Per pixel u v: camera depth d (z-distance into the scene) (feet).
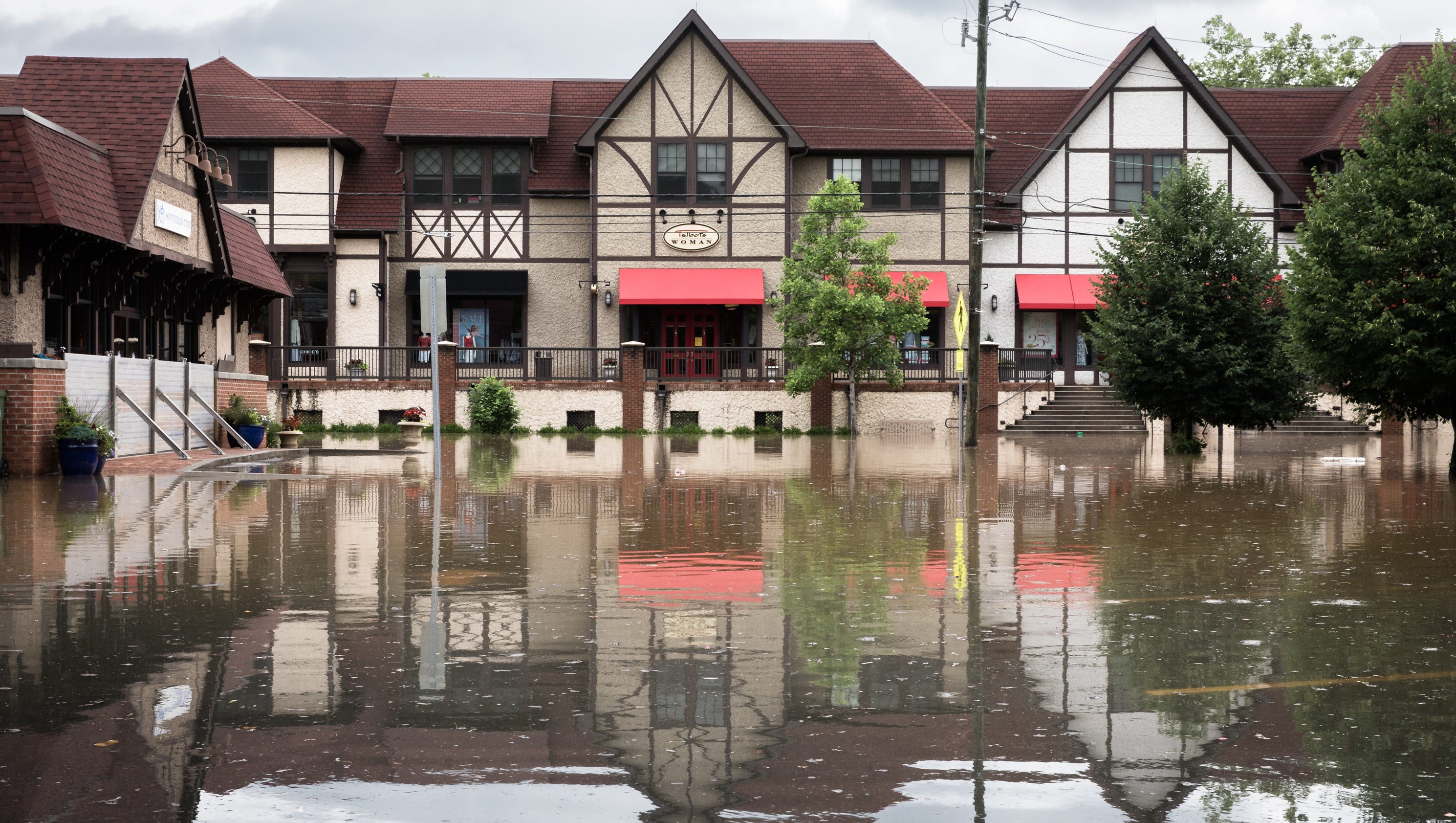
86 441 64.34
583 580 32.53
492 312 145.28
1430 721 19.63
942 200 142.41
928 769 17.28
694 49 139.64
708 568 34.78
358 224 140.36
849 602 29.53
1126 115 141.90
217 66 143.43
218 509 49.34
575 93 151.23
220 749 17.99
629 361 129.08
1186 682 22.06
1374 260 67.10
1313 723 19.51
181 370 83.66
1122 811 15.72
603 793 16.26
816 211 126.62
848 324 123.24
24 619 26.96
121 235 73.00
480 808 15.70
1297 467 77.97
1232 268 91.50
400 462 80.18
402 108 145.18
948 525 45.60
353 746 18.16
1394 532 44.04
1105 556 37.73
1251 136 149.38
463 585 31.58
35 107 77.20
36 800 15.90
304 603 29.01
